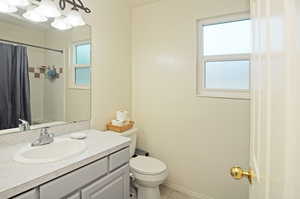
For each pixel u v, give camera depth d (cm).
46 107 157
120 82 230
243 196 181
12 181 84
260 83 61
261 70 59
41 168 97
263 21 55
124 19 232
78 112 181
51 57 160
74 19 151
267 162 48
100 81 203
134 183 188
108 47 211
